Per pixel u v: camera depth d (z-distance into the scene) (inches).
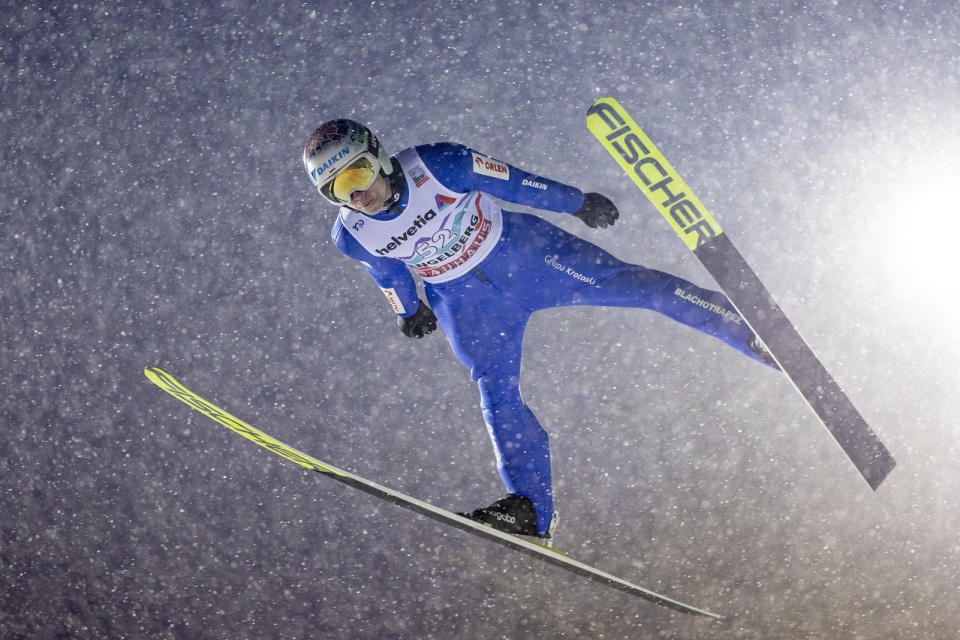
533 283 424.8
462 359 437.4
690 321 428.1
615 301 430.3
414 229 402.0
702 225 415.8
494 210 422.6
